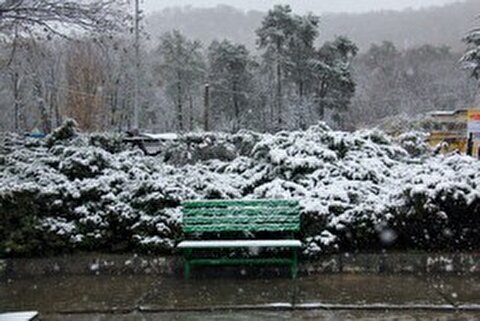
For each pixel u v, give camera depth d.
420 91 82.19
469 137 17.05
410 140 11.62
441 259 8.12
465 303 6.86
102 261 8.28
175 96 70.56
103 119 54.34
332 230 8.35
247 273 8.06
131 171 9.47
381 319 6.42
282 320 6.42
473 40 45.75
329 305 6.83
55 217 8.67
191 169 10.29
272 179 9.55
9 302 7.15
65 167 9.29
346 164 9.55
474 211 8.30
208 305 6.91
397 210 8.31
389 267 8.12
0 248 8.30
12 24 10.55
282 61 64.81
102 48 13.01
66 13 10.37
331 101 63.94
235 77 67.06
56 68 54.09
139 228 8.46
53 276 8.20
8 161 9.70
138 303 7.02
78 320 6.55
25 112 54.19
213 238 8.30
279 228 8.07
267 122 62.69
